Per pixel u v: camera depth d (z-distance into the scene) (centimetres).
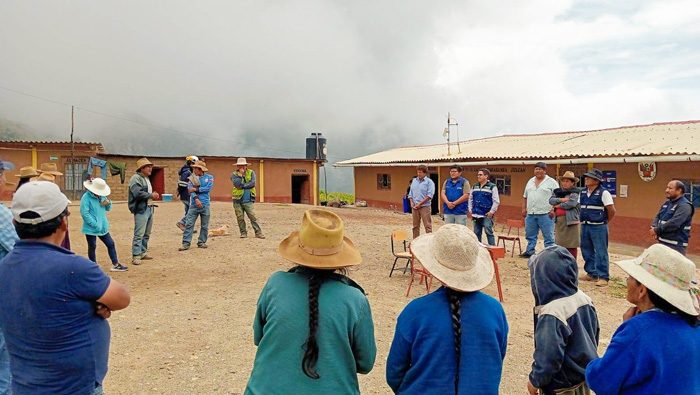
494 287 780
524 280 830
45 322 228
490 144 2530
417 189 1030
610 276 887
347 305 243
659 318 225
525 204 1062
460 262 247
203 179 1049
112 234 1254
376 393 418
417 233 1055
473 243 251
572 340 271
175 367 460
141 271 844
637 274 235
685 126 1806
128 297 254
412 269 735
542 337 270
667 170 1412
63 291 230
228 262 932
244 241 1171
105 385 420
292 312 239
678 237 747
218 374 446
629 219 1523
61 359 232
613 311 664
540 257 283
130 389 414
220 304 663
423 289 755
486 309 246
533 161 1695
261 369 242
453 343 239
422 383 242
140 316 605
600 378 231
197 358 481
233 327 571
